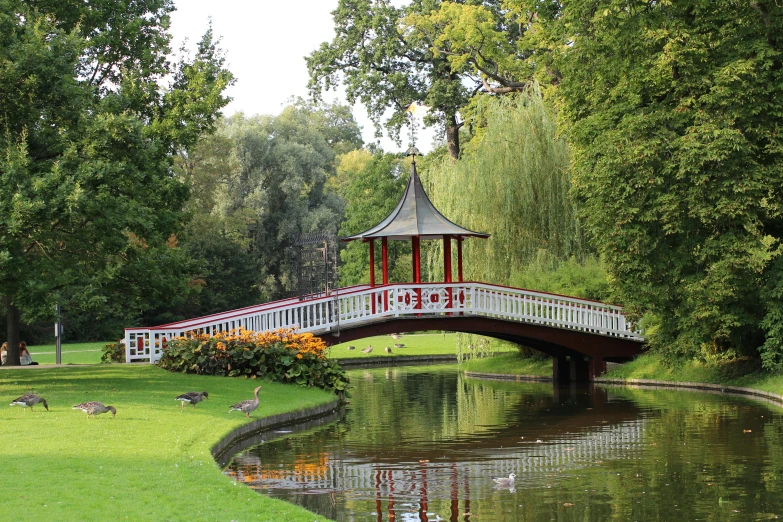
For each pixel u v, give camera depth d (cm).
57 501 881
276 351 2212
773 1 2120
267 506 951
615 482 1253
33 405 1491
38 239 1853
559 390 2645
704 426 1769
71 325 5153
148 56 2708
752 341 2500
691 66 2091
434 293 2648
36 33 1942
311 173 6372
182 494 961
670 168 2070
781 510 1083
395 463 1407
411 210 2739
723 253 2083
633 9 2231
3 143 1842
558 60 2481
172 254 2422
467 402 2342
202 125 2714
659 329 2417
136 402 1652
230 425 1502
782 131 2070
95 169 1802
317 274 2819
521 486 1233
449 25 4344
